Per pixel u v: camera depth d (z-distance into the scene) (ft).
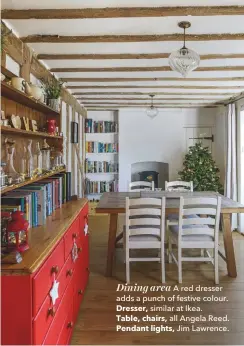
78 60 11.27
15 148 8.11
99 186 23.73
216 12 7.32
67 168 16.76
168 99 19.45
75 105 19.13
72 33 8.82
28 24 8.16
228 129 18.79
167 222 13.92
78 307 8.80
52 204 8.68
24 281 4.73
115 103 20.88
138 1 7.02
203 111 23.24
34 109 9.80
